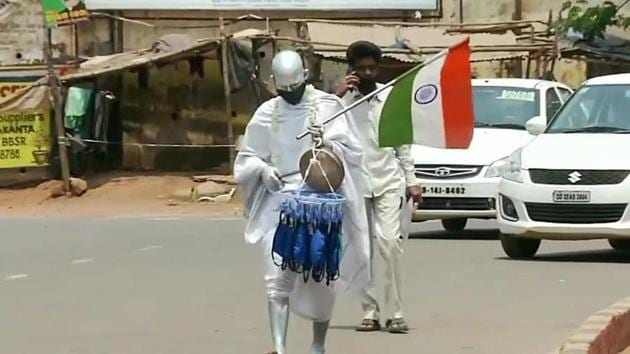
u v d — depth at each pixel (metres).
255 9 39.78
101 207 31.16
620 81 18.64
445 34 35.78
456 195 20.02
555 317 12.18
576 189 16.38
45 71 34.25
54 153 34.84
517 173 17.05
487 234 21.83
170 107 36.31
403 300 13.50
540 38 35.94
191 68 36.03
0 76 34.12
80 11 33.53
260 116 9.43
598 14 35.53
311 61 35.22
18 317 12.95
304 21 35.44
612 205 16.16
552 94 22.94
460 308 12.90
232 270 16.67
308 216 9.03
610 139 17.08
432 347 10.73
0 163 34.34
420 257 17.78
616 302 12.44
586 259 17.41
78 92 34.25
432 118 10.42
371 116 11.34
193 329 11.95
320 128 9.30
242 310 13.09
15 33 38.62
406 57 34.81
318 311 9.38
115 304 13.73
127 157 36.25
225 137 36.12
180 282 15.51
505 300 13.40
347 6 40.00
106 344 11.23
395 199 11.49
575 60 36.62
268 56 35.00
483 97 22.72
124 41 39.59
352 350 10.61
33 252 19.86
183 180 33.84
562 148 16.97
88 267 17.50
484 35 36.25
